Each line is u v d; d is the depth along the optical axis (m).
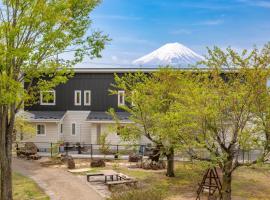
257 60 15.16
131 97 22.42
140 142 34.56
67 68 16.27
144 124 21.84
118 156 31.91
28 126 32.03
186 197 18.86
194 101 15.67
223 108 15.55
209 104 15.35
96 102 38.16
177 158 30.38
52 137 36.62
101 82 38.09
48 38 14.41
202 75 18.91
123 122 34.34
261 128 14.92
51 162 29.84
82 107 38.31
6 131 15.80
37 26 14.21
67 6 14.33
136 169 26.95
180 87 21.80
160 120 19.45
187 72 21.94
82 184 21.67
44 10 14.03
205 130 15.66
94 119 35.69
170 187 21.14
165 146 21.62
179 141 17.34
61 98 38.62
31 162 30.12
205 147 15.88
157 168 26.92
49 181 22.66
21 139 33.91
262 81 14.98
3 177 15.73
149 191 14.82
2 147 15.62
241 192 20.47
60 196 18.67
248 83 15.14
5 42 13.77
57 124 36.59
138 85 23.17
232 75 16.31
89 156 32.53
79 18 15.83
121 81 26.44
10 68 14.37
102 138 32.72
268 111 14.85
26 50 13.89
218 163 16.05
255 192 20.50
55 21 14.30
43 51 14.89
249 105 15.02
